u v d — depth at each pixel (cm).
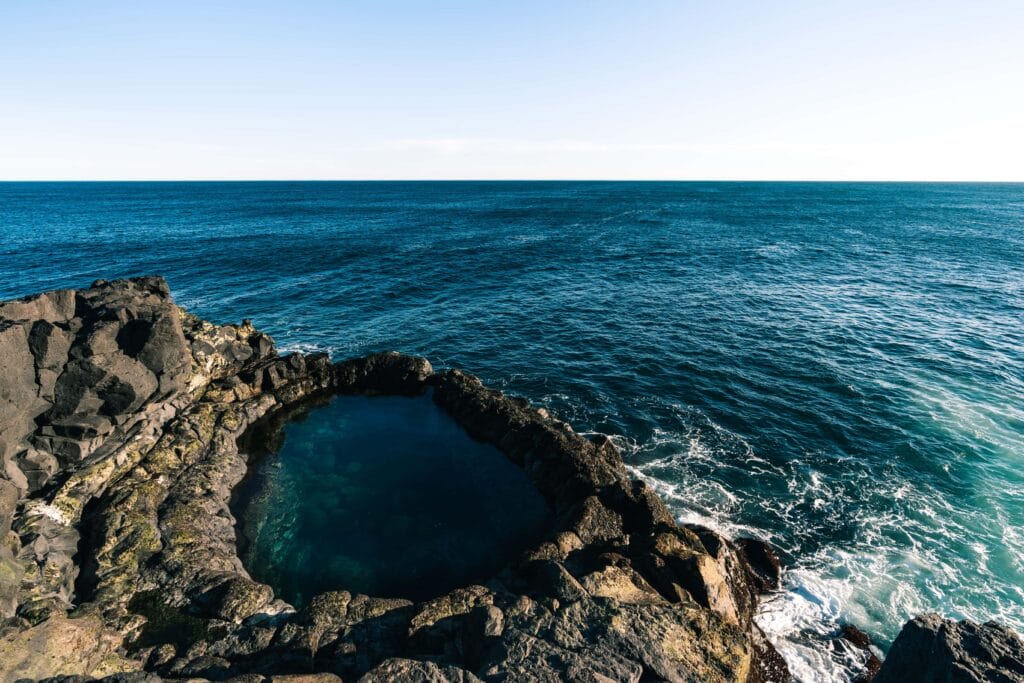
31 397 1938
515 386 3194
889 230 9562
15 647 1201
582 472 2125
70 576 1641
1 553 1441
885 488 2209
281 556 1870
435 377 3092
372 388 3139
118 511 1836
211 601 1595
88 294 2353
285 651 1379
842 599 1692
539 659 1208
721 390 3088
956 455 2420
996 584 1733
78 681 1112
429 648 1384
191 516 1911
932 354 3525
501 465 2422
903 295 4975
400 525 2023
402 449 2547
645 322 4272
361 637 1436
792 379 3203
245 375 2967
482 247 7675
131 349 2280
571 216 12262
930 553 1867
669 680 1183
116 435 2209
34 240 7962
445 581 1767
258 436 2645
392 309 4669
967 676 1030
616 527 1877
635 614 1359
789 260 6700
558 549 1728
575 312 4566
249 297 4962
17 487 1742
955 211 13612
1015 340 3756
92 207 14712
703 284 5488
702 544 1762
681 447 2530
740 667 1252
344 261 6550
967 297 4866
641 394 3062
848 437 2584
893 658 1209
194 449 2328
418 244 7906
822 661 1484
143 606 1583
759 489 2220
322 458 2469
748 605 1659
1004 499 2128
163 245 7606
